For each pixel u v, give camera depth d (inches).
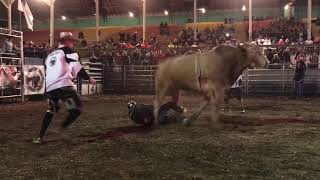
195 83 323.9
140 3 1437.0
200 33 1197.7
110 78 902.4
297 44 762.8
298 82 735.7
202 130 321.7
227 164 217.8
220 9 1471.5
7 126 362.9
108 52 921.5
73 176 199.2
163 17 1530.5
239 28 1218.0
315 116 421.7
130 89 891.4
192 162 222.8
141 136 299.9
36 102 631.2
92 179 194.2
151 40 1193.4
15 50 682.2
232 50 320.8
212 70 316.2
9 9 730.8
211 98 321.1
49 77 279.7
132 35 1254.3
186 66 325.7
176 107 358.3
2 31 697.6
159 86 346.0
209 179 191.8
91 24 1587.1
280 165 214.7
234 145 263.1
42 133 280.8
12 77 612.1
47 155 245.1
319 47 772.0
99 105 576.1
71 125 360.5
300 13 1350.9
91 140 286.7
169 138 289.9
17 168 215.2
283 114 440.5
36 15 1590.8
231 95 458.3
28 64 695.1
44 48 871.1
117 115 438.0
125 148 257.6
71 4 1472.7
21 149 262.2
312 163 218.7
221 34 1176.8
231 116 418.6
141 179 193.3
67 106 283.3
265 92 775.1
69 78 280.5
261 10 1429.6
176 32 1341.0
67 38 282.7
